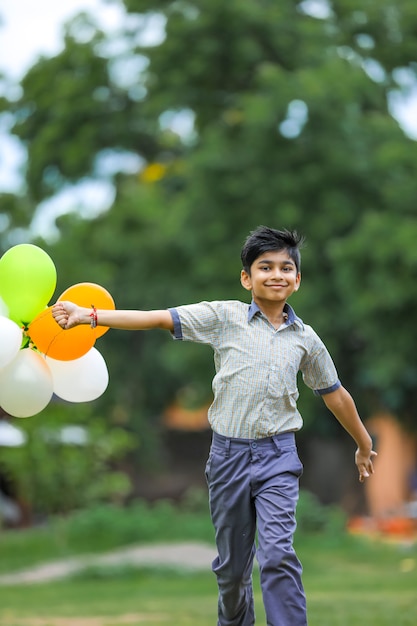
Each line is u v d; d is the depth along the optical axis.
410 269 20.02
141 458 30.12
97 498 19.77
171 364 23.73
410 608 9.83
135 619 9.74
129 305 25.77
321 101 21.67
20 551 17.42
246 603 5.44
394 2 25.03
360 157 22.42
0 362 5.50
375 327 20.69
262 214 22.41
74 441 19.33
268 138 22.30
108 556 16.34
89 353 6.00
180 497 32.91
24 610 10.86
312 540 17.81
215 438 5.26
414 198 21.41
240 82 24.61
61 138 26.70
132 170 29.61
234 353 5.23
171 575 14.62
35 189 27.61
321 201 22.28
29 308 5.80
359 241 20.39
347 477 26.59
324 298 22.25
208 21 23.73
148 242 25.53
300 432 24.56
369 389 24.02
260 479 5.12
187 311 5.25
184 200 23.62
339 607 10.07
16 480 19.38
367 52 25.08
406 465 31.39
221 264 22.69
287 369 5.20
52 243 26.47
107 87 27.02
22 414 5.74
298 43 23.98
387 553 17.11
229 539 5.26
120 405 29.50
